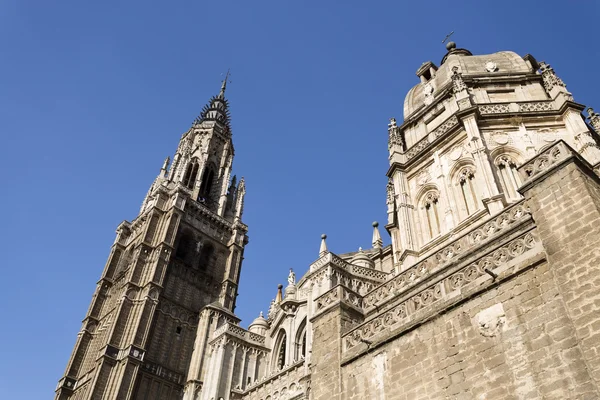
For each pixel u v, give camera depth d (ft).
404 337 59.26
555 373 43.19
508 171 96.22
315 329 74.28
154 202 238.68
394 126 128.88
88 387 176.45
